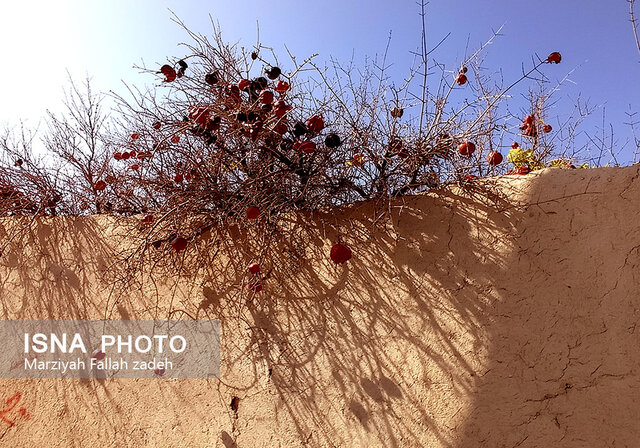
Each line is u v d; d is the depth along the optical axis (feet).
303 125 8.23
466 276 7.60
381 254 8.35
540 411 6.65
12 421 10.34
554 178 7.30
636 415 6.10
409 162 8.09
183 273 9.77
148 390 9.50
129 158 10.36
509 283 7.26
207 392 9.03
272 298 8.99
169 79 8.62
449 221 7.94
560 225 7.09
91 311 10.36
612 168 6.98
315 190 8.76
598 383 6.41
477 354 7.22
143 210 10.80
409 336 7.79
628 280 6.50
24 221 11.48
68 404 10.05
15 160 11.62
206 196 9.04
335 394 8.05
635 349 6.28
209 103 8.75
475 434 6.95
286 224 9.19
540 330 6.91
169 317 9.68
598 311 6.61
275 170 8.75
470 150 7.61
